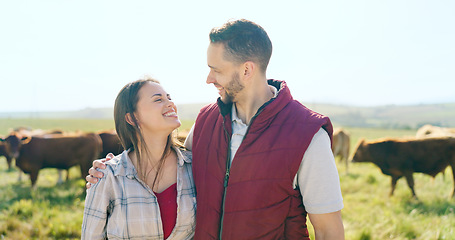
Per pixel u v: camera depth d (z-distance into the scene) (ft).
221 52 5.61
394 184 27.32
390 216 20.10
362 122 410.31
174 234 6.45
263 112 5.64
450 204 23.57
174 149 6.83
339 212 5.59
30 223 18.34
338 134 43.55
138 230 6.20
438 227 17.51
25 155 29.35
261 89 5.91
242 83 5.72
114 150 33.40
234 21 5.74
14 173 39.04
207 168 6.17
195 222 6.62
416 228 17.61
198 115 7.04
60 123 164.35
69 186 30.09
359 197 25.49
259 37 5.61
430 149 26.53
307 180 5.49
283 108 5.81
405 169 26.76
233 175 5.70
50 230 17.17
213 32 5.73
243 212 5.58
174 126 6.57
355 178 33.24
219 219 5.88
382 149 27.61
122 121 6.68
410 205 23.72
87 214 6.29
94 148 31.78
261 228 5.54
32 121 181.78
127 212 6.17
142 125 6.59
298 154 5.39
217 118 6.48
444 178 31.14
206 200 6.04
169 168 6.79
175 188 6.70
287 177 5.47
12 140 29.32
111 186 6.29
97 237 6.27
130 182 6.34
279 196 5.54
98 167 6.39
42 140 30.01
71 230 17.15
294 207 5.72
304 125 5.54
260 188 5.52
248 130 5.73
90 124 160.25
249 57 5.56
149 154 6.69
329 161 5.49
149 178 6.67
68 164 31.19
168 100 6.64
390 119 456.04
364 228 16.72
